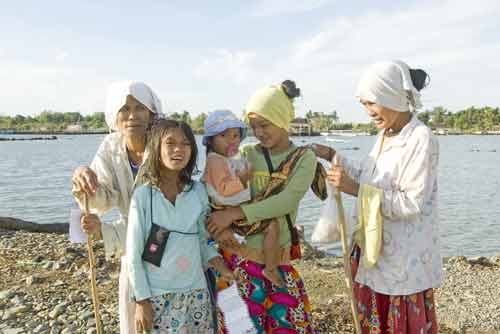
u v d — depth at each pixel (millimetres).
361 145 69312
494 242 12984
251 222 3188
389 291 3098
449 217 16734
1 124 149625
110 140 3385
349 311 5180
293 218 3379
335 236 3506
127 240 3055
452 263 7715
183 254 3062
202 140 3477
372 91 3100
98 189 3229
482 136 137250
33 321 4965
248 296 3324
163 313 3018
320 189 3543
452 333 4875
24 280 6242
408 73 3104
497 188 25172
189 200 3168
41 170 35656
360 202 3148
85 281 6219
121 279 3332
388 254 3111
